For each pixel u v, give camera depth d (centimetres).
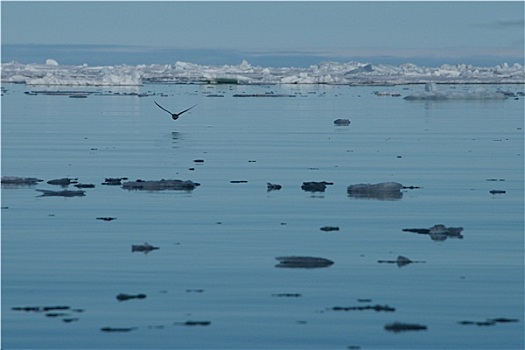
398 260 4181
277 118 12888
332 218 5134
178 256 4269
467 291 3738
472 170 7075
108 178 6531
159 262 4159
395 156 7981
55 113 13900
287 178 6631
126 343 3206
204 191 6031
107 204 5547
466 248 4425
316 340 3228
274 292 3716
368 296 3672
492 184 6359
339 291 3728
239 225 4947
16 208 5419
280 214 5250
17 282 3859
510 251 4372
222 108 15450
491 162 7556
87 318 3428
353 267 4084
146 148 8606
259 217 5162
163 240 4591
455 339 3238
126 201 5647
